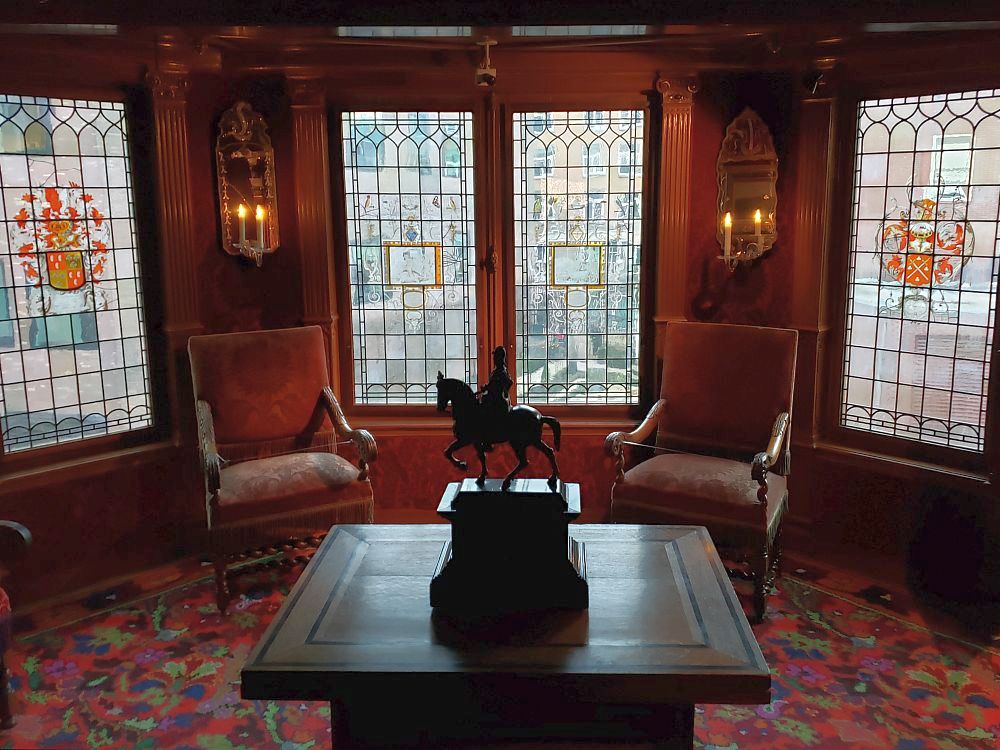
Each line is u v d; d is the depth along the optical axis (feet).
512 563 8.53
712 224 14.43
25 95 12.16
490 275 14.94
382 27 10.36
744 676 7.36
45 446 12.86
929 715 9.94
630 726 8.05
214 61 13.53
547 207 14.80
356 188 14.82
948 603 12.52
